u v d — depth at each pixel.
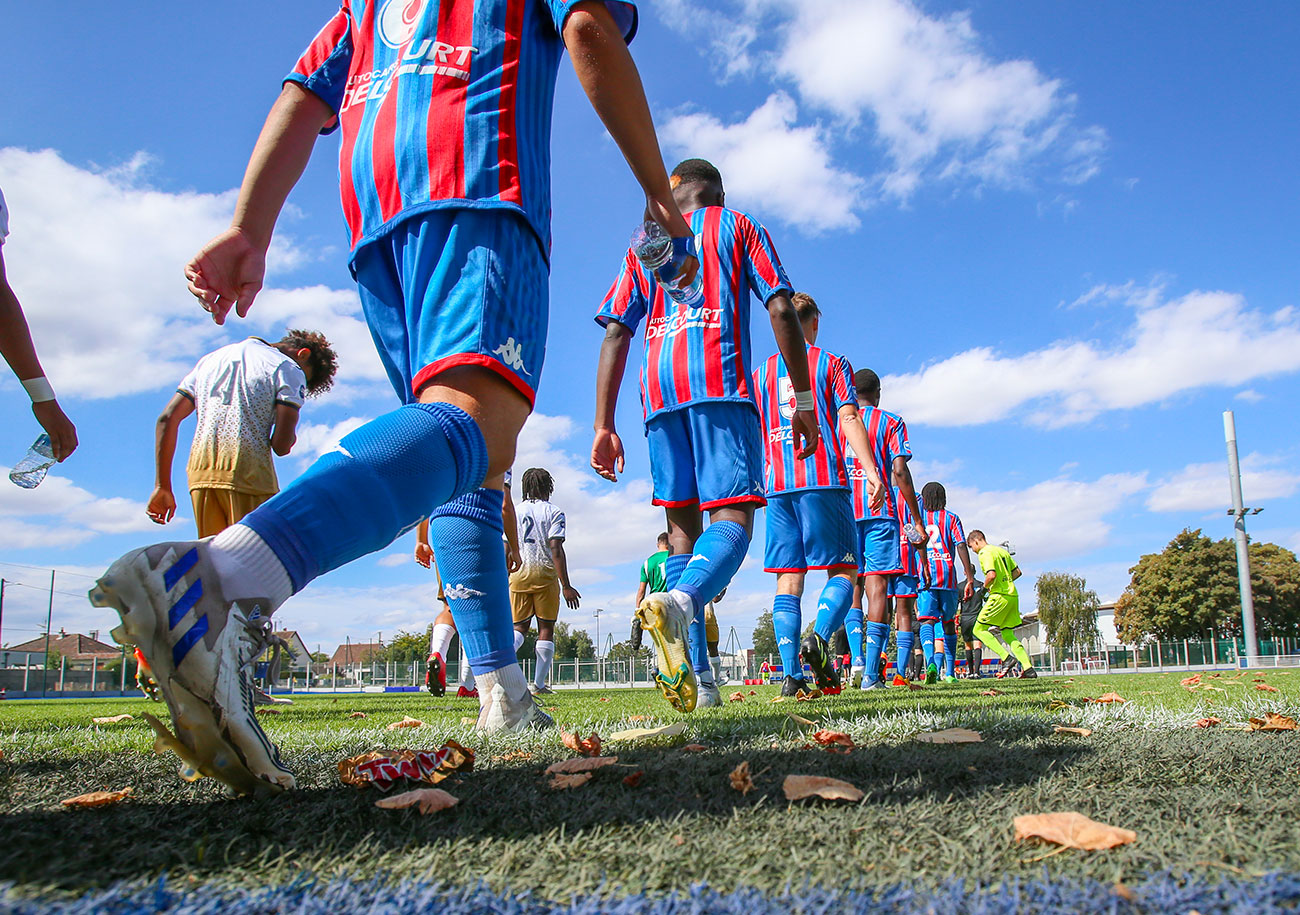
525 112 1.99
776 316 3.73
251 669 1.30
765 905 0.80
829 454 5.89
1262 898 0.80
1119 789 1.32
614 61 1.88
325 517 1.37
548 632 8.00
